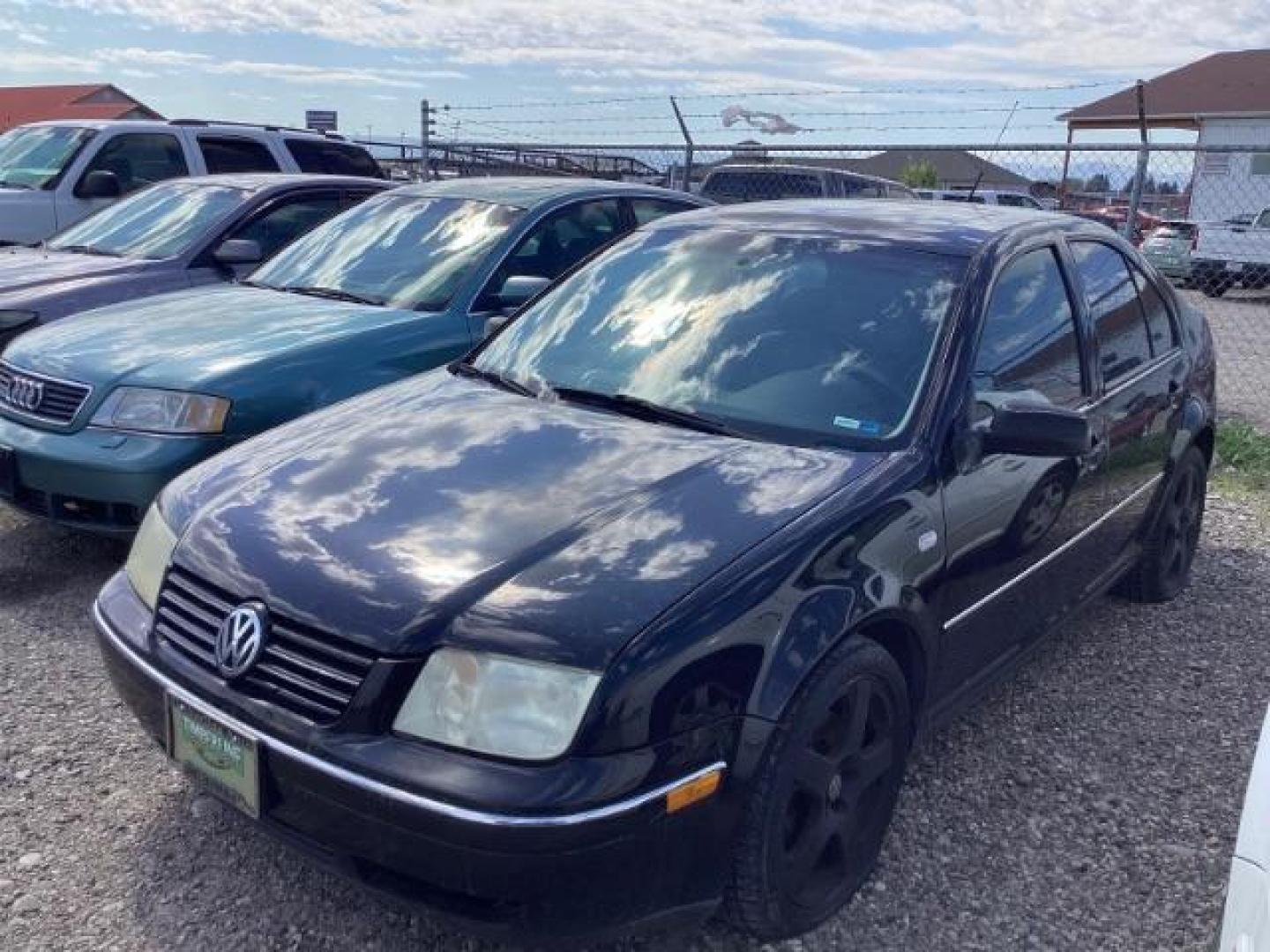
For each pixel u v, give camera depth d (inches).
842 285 148.5
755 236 162.9
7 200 368.8
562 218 246.8
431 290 225.9
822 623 108.8
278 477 126.0
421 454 128.0
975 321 140.2
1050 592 158.2
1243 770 152.9
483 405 143.2
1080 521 161.6
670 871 100.2
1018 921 121.1
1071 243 169.5
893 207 172.6
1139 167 380.2
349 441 133.6
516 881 94.8
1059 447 128.1
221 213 291.9
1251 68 1263.5
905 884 126.2
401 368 206.7
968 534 131.6
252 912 118.0
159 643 116.0
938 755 153.9
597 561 106.3
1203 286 861.8
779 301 149.3
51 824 130.8
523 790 94.1
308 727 101.7
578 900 96.5
